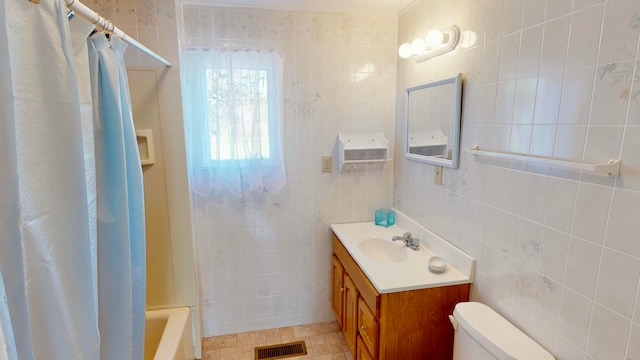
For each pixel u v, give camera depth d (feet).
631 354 2.80
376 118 7.25
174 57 5.70
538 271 3.71
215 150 6.44
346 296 6.49
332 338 7.38
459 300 4.93
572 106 3.21
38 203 2.13
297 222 7.35
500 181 4.25
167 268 6.37
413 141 6.49
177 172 6.05
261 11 6.38
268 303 7.59
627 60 2.71
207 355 6.84
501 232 4.27
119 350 3.57
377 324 4.85
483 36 4.44
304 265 7.58
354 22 6.82
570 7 3.18
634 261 2.74
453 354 4.63
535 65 3.62
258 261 7.33
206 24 6.17
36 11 2.06
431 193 5.98
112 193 3.34
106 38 3.09
